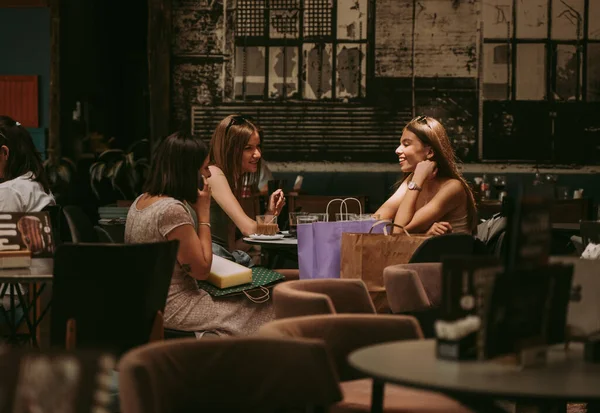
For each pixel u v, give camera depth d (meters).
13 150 4.72
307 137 11.37
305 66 11.34
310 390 2.21
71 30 11.30
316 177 11.33
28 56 11.17
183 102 11.40
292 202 7.66
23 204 4.65
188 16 11.34
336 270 4.80
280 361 2.22
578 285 2.60
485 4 11.18
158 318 3.45
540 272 2.23
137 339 3.37
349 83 11.32
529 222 2.24
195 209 4.32
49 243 4.21
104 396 1.39
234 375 2.21
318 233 4.79
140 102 12.98
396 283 3.79
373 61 11.30
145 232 4.15
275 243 5.51
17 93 11.18
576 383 1.99
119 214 8.42
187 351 2.17
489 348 2.18
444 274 2.20
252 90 11.38
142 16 12.94
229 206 5.69
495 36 11.20
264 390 2.22
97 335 3.33
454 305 2.19
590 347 2.23
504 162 11.28
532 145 11.27
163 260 3.46
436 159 5.28
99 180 10.55
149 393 1.94
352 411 2.63
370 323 2.76
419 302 3.74
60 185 10.38
